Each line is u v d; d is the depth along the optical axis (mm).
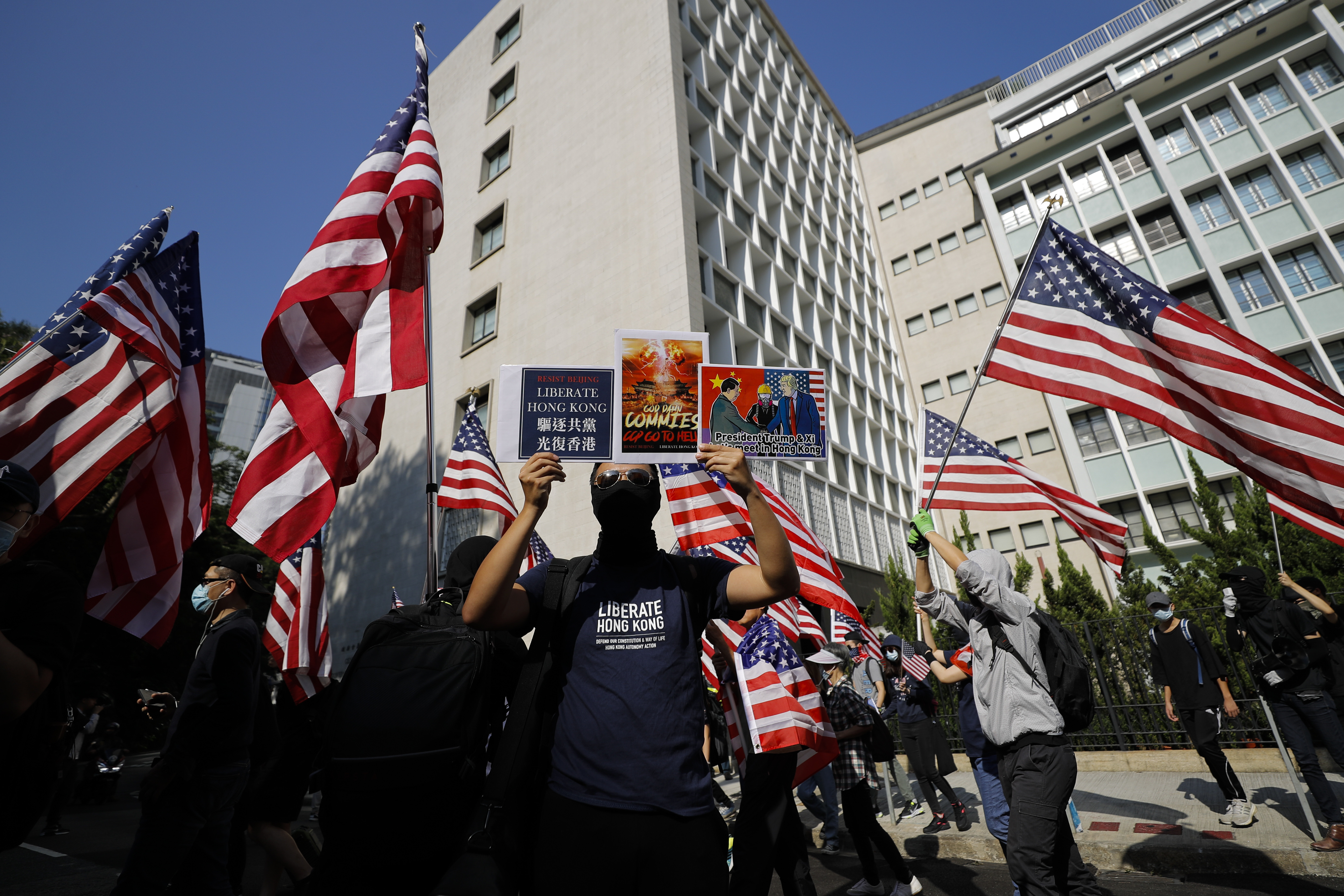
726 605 2248
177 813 3295
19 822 2148
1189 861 5305
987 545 25469
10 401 4195
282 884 6270
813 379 2623
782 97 29016
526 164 24188
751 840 2732
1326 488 4484
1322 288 21188
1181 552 21203
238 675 3480
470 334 23484
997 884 5367
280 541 4059
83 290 4582
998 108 30594
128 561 4488
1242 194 23172
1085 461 23578
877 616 20562
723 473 2170
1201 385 4832
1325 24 22312
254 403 105438
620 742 1916
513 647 2490
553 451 2404
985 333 29219
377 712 2191
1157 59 26812
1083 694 3438
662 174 19031
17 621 2170
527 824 1965
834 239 29031
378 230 4516
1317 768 5234
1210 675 6199
